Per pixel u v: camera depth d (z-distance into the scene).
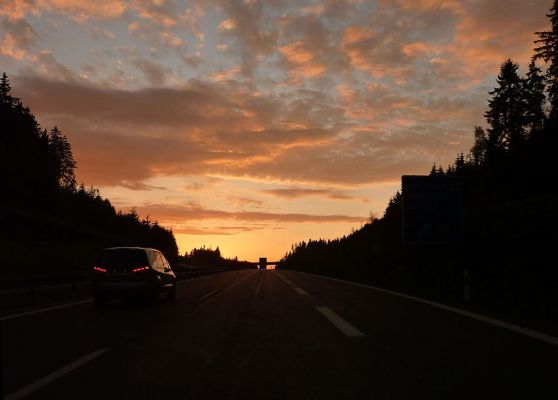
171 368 7.89
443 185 25.20
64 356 8.76
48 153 106.69
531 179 48.53
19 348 9.48
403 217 25.00
